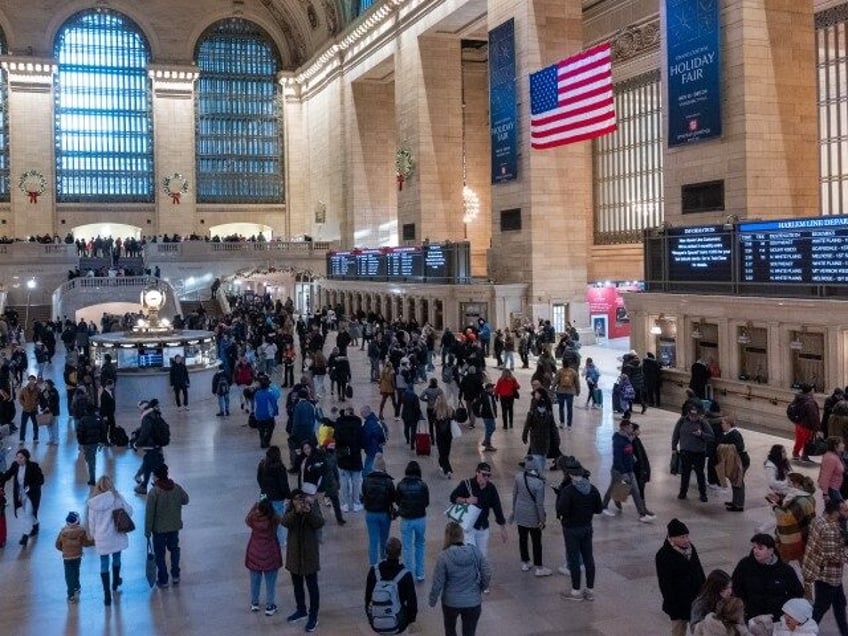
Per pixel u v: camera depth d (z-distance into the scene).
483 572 7.42
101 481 9.73
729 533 11.07
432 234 42.44
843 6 26.17
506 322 32.31
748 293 18.39
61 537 9.55
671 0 23.30
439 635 8.38
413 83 42.91
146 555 10.81
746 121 21.23
